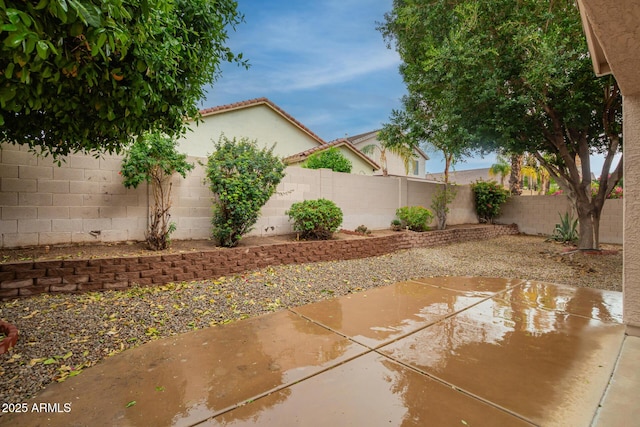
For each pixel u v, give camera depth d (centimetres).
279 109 1589
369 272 659
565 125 787
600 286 575
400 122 1032
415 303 470
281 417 216
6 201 485
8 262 421
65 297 428
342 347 324
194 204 662
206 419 214
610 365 286
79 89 250
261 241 710
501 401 236
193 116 398
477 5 691
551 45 660
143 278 496
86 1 177
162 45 285
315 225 758
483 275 667
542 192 2605
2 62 195
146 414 219
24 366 273
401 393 245
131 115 305
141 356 301
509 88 762
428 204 1223
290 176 820
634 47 235
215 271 565
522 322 392
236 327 375
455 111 808
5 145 482
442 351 315
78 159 541
